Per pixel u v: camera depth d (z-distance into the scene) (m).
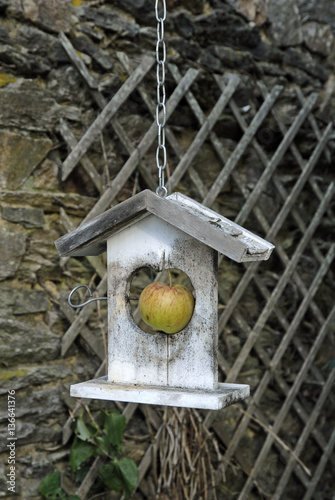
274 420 2.88
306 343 3.06
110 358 1.46
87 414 2.21
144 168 2.41
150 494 2.36
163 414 2.41
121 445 2.32
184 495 2.36
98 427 2.18
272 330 2.90
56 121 2.21
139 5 2.46
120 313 1.45
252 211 2.86
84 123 2.30
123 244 1.44
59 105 2.23
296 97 3.04
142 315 1.34
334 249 3.12
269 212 2.93
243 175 2.86
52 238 2.19
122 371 1.44
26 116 2.12
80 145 2.22
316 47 3.17
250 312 2.82
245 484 2.67
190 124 2.66
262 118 2.80
